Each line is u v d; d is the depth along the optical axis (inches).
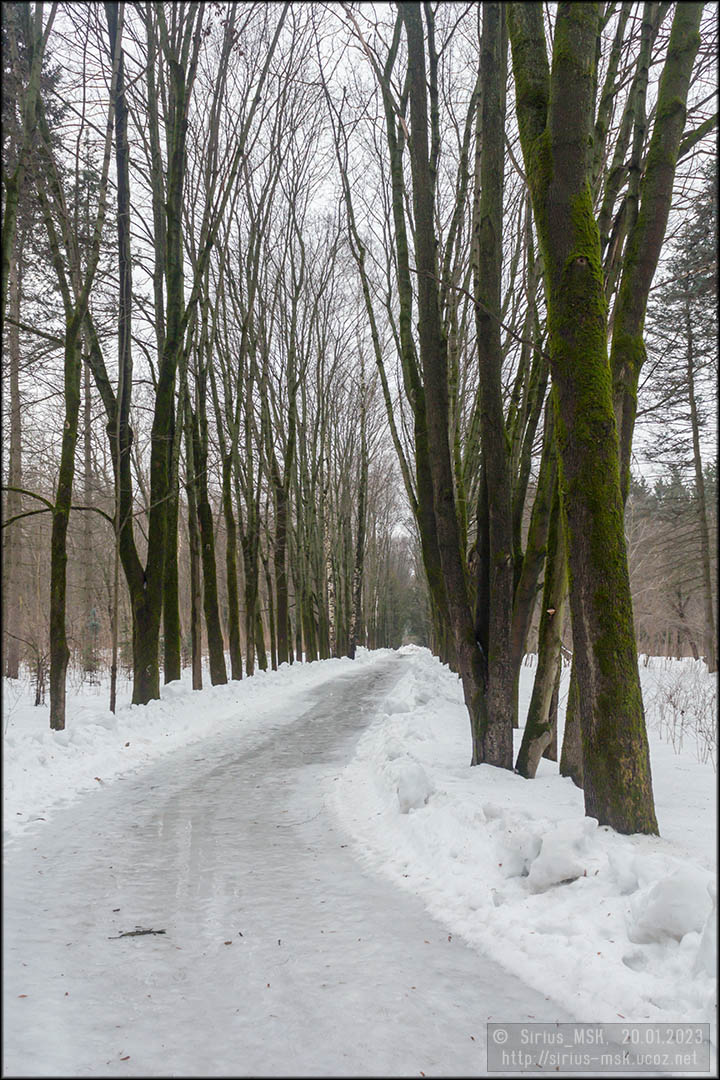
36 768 347.3
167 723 509.7
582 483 235.5
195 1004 143.3
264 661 987.3
